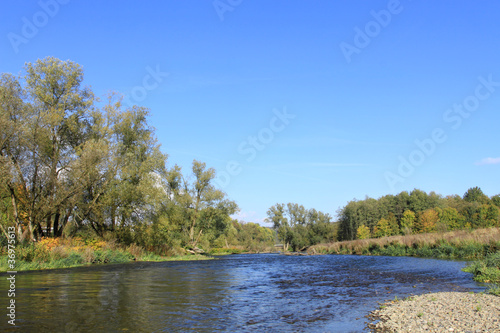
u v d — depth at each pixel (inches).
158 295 586.2
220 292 637.9
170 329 374.6
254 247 3993.6
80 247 1346.0
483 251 1312.7
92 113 1576.0
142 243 1733.5
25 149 1251.2
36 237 1359.5
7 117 1202.6
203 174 2444.6
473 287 680.4
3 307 463.5
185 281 790.5
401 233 3457.2
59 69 1472.7
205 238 2561.5
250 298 577.9
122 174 1592.0
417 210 3846.0
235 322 413.7
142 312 451.5
